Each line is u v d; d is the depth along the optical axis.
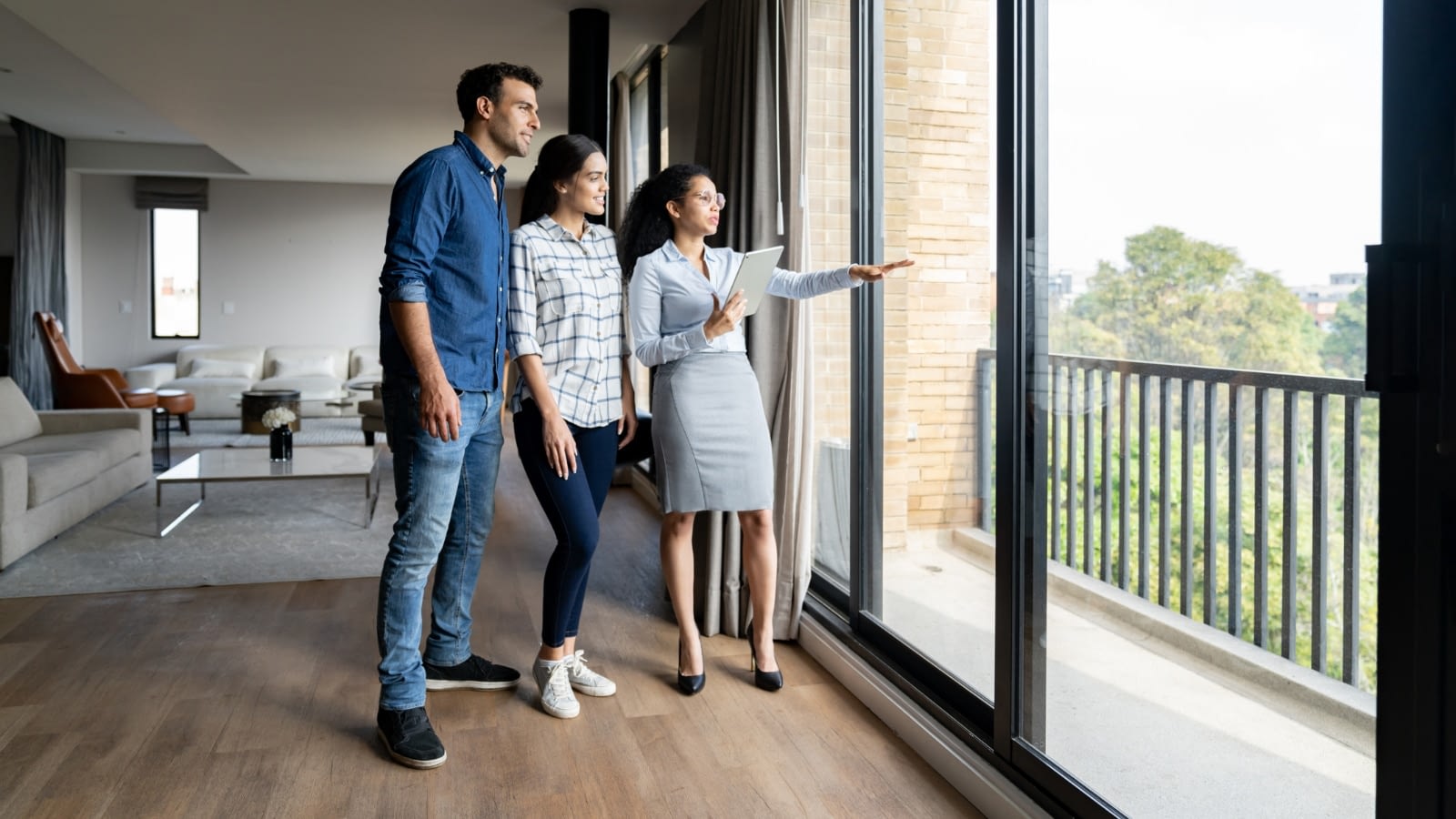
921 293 2.70
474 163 2.50
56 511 4.74
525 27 5.03
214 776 2.34
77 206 10.81
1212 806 1.64
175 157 10.62
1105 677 1.92
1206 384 1.64
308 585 4.02
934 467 2.65
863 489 3.05
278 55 5.62
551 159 2.66
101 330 11.04
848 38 3.16
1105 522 1.91
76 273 10.78
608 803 2.23
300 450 5.84
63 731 2.58
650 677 3.01
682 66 5.03
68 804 2.19
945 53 2.53
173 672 3.02
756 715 2.73
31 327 9.61
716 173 3.59
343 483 6.51
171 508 5.58
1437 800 1.24
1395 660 1.29
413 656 2.51
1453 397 1.20
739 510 2.78
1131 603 1.85
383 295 2.44
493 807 2.21
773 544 2.88
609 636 3.39
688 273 2.78
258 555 4.51
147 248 11.09
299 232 11.37
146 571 4.21
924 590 2.71
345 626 3.49
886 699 2.66
